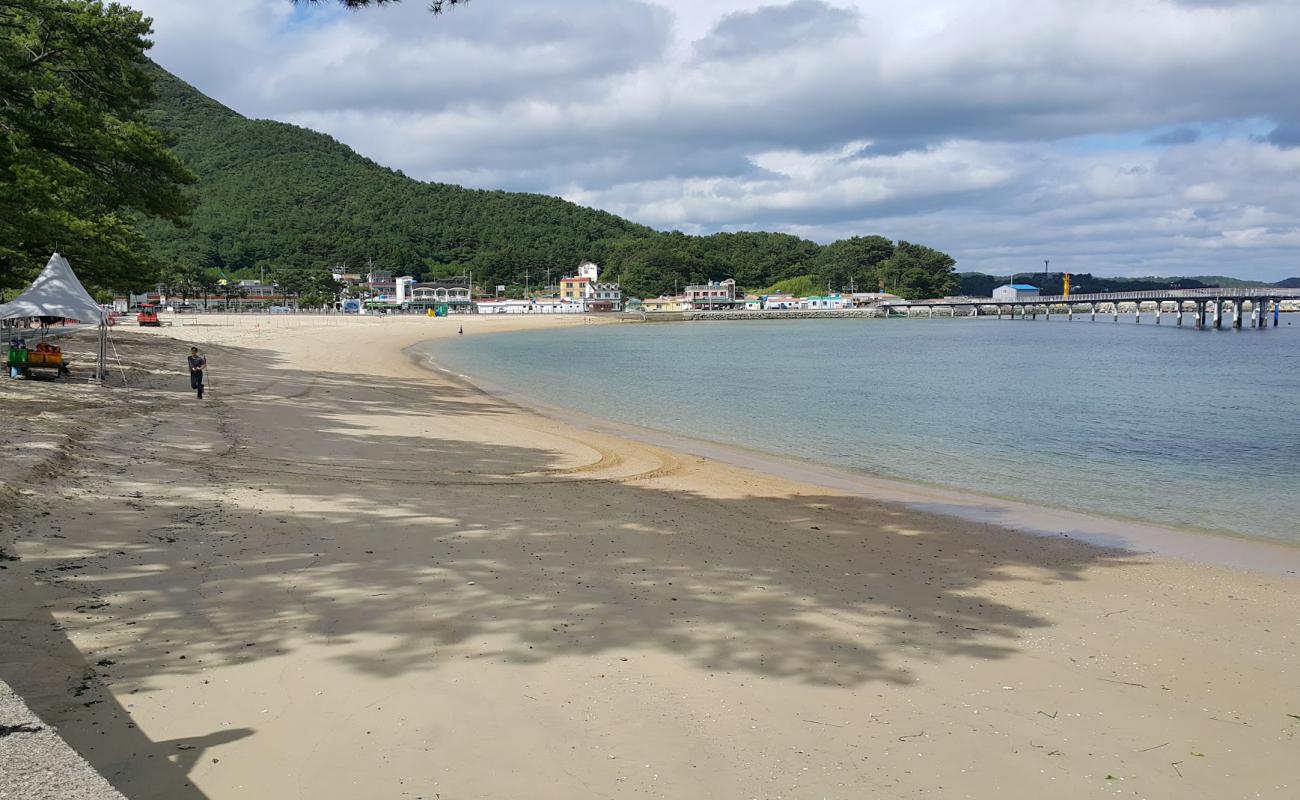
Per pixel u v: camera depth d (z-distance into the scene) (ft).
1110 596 35.68
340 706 21.89
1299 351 273.54
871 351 277.64
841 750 20.90
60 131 82.69
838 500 55.93
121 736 19.77
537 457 68.49
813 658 26.84
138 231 156.04
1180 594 36.29
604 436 85.40
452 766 19.30
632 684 24.09
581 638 27.45
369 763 19.25
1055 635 30.27
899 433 93.25
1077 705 24.23
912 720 22.75
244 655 24.68
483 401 115.96
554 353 258.78
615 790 18.63
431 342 302.04
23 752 14.92
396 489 50.08
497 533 40.60
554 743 20.54
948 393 139.95
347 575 32.55
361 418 86.28
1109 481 66.69
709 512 49.49
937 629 30.35
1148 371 190.60
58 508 37.47
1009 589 36.22
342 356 192.65
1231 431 95.81
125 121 100.78
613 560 37.17
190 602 28.50
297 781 18.37
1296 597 36.22
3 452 45.80
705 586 34.04
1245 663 28.02
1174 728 22.97
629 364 211.41
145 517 38.06
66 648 24.12
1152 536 48.44
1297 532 50.06
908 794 18.99
